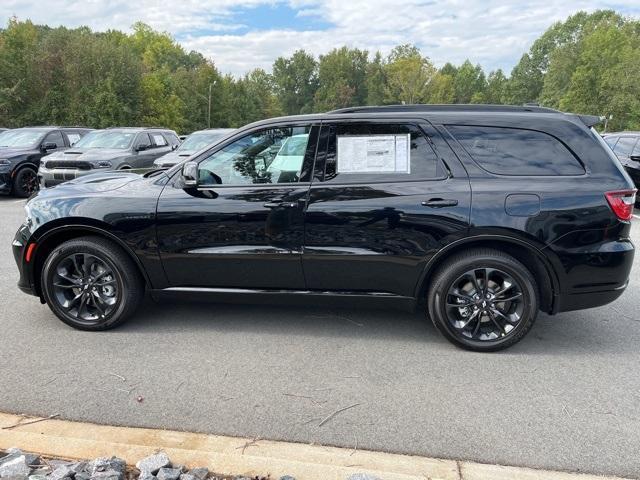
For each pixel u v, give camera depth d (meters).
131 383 3.42
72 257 4.17
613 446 2.77
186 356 3.82
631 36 71.44
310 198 3.86
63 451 2.61
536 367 3.68
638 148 11.38
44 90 40.56
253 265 4.00
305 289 4.05
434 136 3.81
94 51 41.72
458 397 3.26
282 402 3.19
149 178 4.30
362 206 3.80
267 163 3.97
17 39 40.50
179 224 3.99
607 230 3.68
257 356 3.83
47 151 12.70
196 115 62.88
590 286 3.76
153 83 48.75
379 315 4.66
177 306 4.86
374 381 3.46
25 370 3.59
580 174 3.71
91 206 4.06
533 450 2.73
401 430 2.90
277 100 104.19
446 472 2.53
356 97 107.31
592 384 3.44
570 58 71.69
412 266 3.84
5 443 2.68
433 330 4.34
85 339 4.12
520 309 3.82
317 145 3.90
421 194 3.75
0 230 8.38
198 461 2.52
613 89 56.72
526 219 3.66
